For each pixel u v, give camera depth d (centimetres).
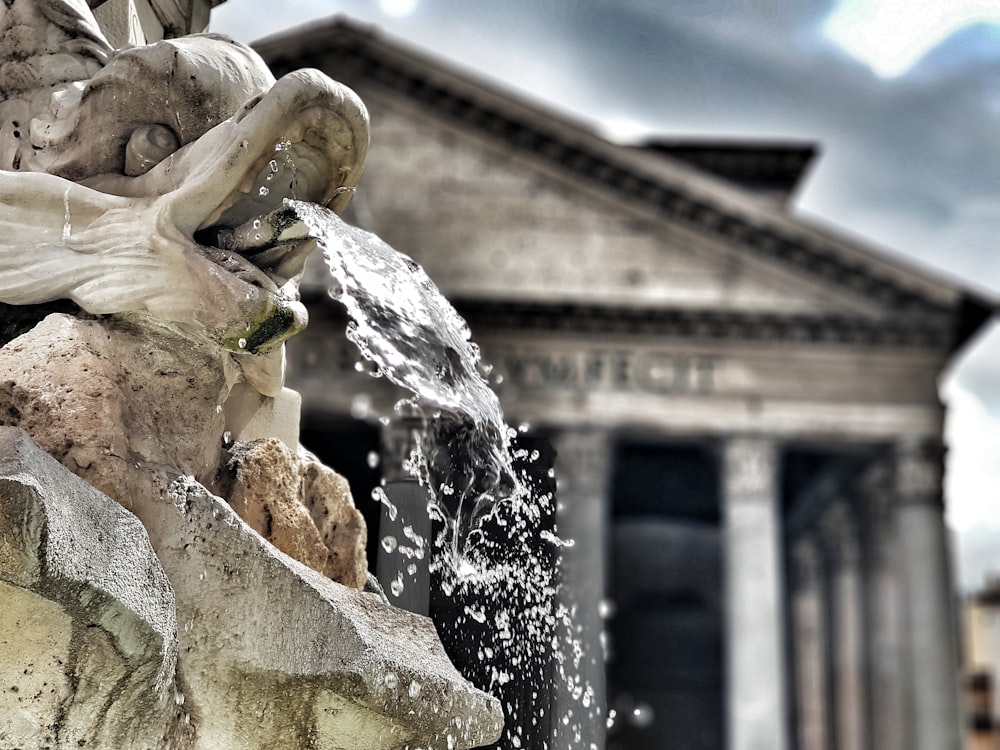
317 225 268
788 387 3588
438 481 362
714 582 4519
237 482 288
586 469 3500
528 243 3531
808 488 4359
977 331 3666
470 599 355
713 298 3541
